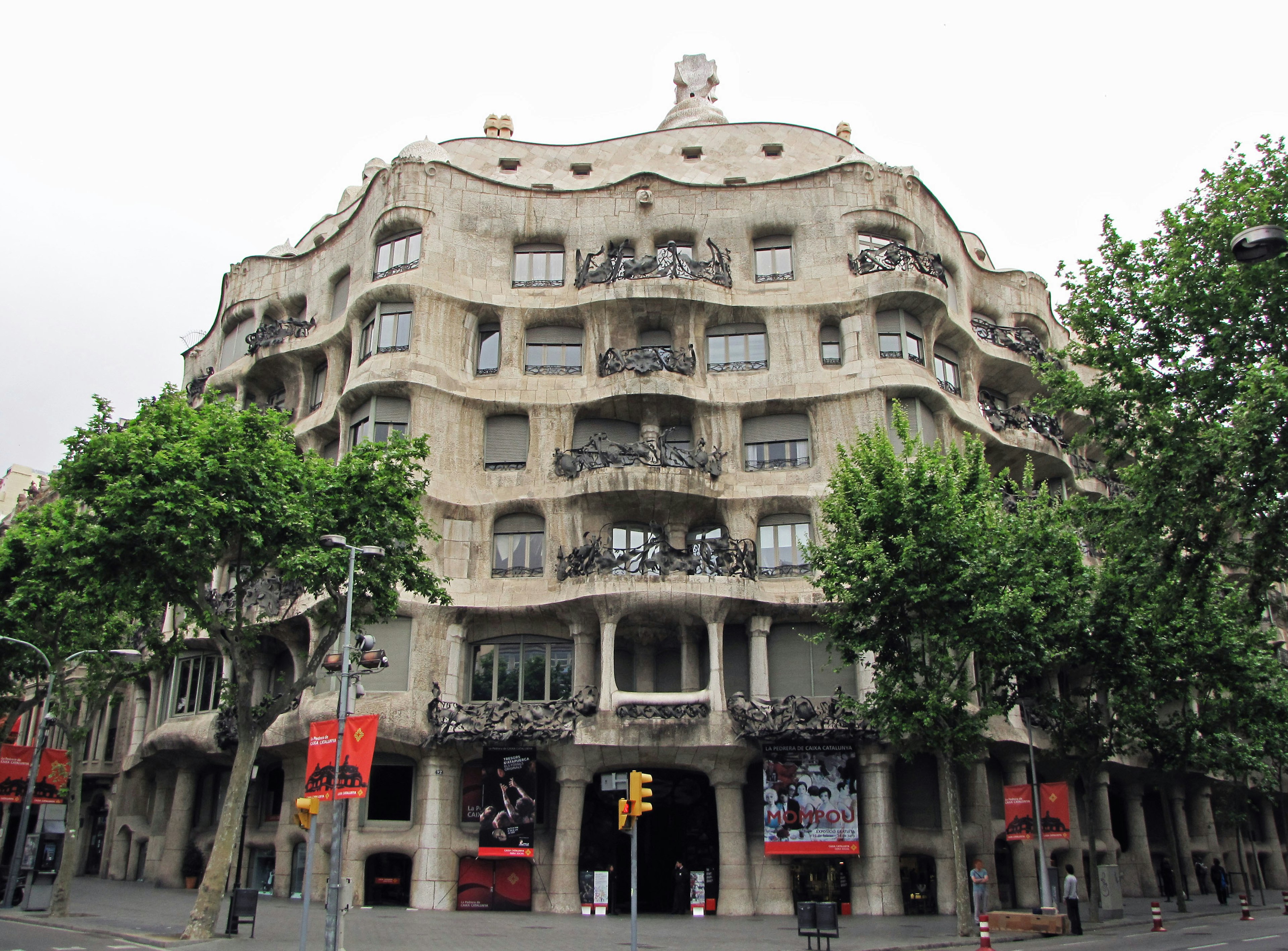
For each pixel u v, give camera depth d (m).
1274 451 20.64
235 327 48.97
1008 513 35.78
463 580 37.00
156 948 22.52
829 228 41.88
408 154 42.06
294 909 32.03
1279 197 22.84
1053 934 26.59
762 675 35.59
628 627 36.81
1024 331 46.19
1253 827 58.41
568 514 37.59
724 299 40.53
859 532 28.38
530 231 42.03
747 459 39.53
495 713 34.69
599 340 40.41
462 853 34.44
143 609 26.83
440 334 39.47
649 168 48.19
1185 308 23.58
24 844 36.12
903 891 34.94
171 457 24.78
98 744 53.12
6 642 33.53
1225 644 33.59
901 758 35.34
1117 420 24.50
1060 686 43.81
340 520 27.09
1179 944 23.84
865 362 39.47
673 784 37.69
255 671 40.72
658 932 26.83
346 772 20.70
